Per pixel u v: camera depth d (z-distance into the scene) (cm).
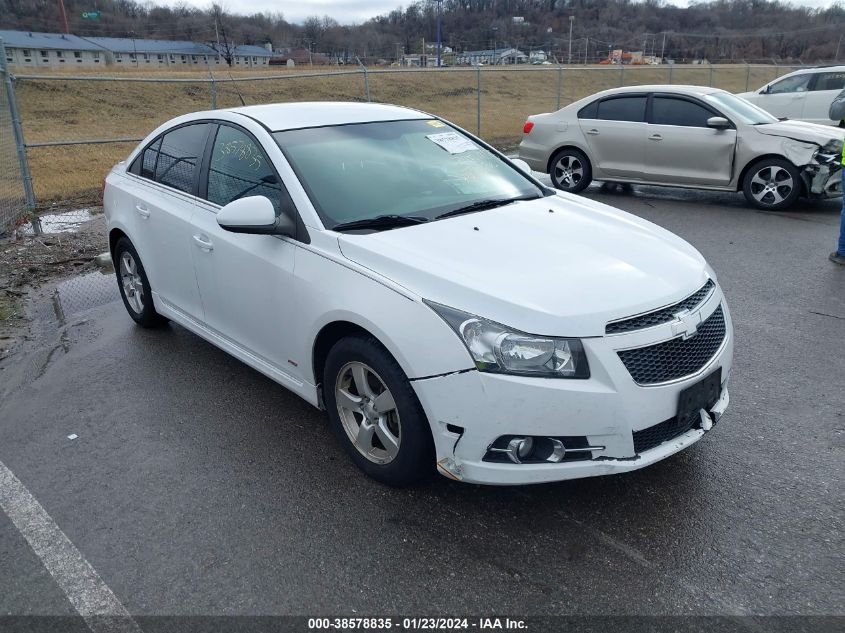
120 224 500
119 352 495
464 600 261
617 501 316
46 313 578
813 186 884
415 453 303
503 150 1486
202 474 344
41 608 263
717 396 316
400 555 285
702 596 260
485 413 275
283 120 408
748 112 957
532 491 325
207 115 443
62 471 350
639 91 1008
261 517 311
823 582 265
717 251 726
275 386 438
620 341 278
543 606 258
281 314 359
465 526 301
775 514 304
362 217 354
